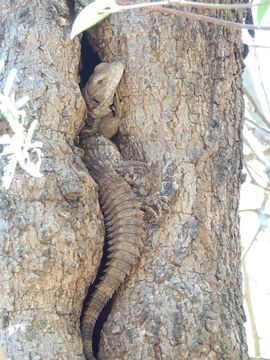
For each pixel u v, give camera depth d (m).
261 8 4.73
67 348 6.44
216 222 7.23
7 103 4.50
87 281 6.78
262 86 11.70
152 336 6.66
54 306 6.50
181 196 7.17
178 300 6.78
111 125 7.66
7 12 7.18
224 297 7.00
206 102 7.55
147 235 7.09
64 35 7.16
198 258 7.02
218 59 7.71
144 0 7.53
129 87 7.52
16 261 6.38
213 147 7.38
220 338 6.74
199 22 7.64
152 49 7.49
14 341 6.25
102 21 7.68
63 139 6.89
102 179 7.24
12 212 6.46
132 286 6.97
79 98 7.07
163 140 7.34
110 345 6.79
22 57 6.98
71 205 6.64
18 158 4.64
